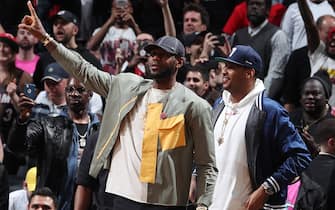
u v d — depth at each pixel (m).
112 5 15.18
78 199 9.89
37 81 14.11
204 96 12.49
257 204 9.02
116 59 14.27
